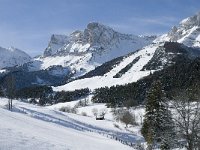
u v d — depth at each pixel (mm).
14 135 33344
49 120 101875
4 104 117125
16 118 57812
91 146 45875
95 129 118625
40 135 39375
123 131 129500
